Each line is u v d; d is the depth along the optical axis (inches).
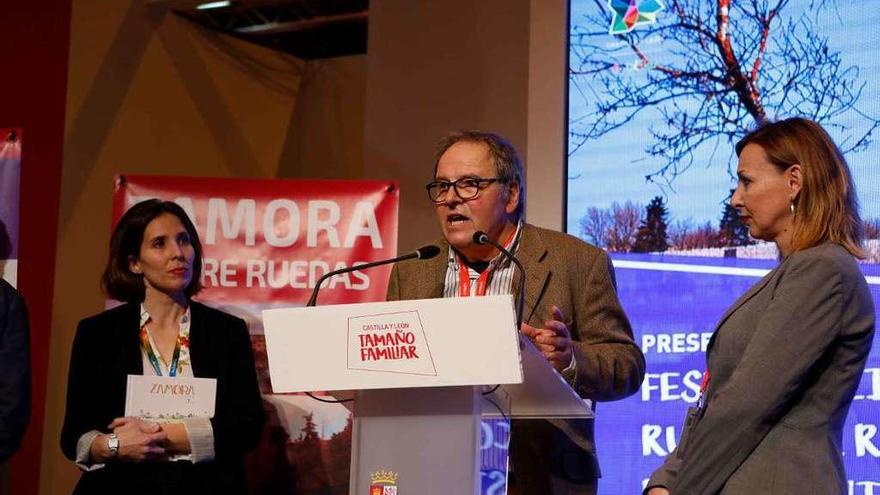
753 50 140.1
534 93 152.0
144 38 196.2
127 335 120.4
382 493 75.6
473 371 70.4
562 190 148.2
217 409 119.3
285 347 73.9
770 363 77.1
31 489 180.2
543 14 153.1
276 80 217.6
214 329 123.5
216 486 116.9
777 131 86.0
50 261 185.8
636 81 146.9
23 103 188.7
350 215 143.8
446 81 164.2
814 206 82.4
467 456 74.5
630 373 102.5
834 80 134.6
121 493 113.3
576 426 100.9
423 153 165.0
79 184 188.1
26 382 121.7
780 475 76.5
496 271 108.2
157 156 196.9
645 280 142.5
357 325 72.9
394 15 170.1
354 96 216.7
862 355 79.9
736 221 138.6
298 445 139.2
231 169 207.9
